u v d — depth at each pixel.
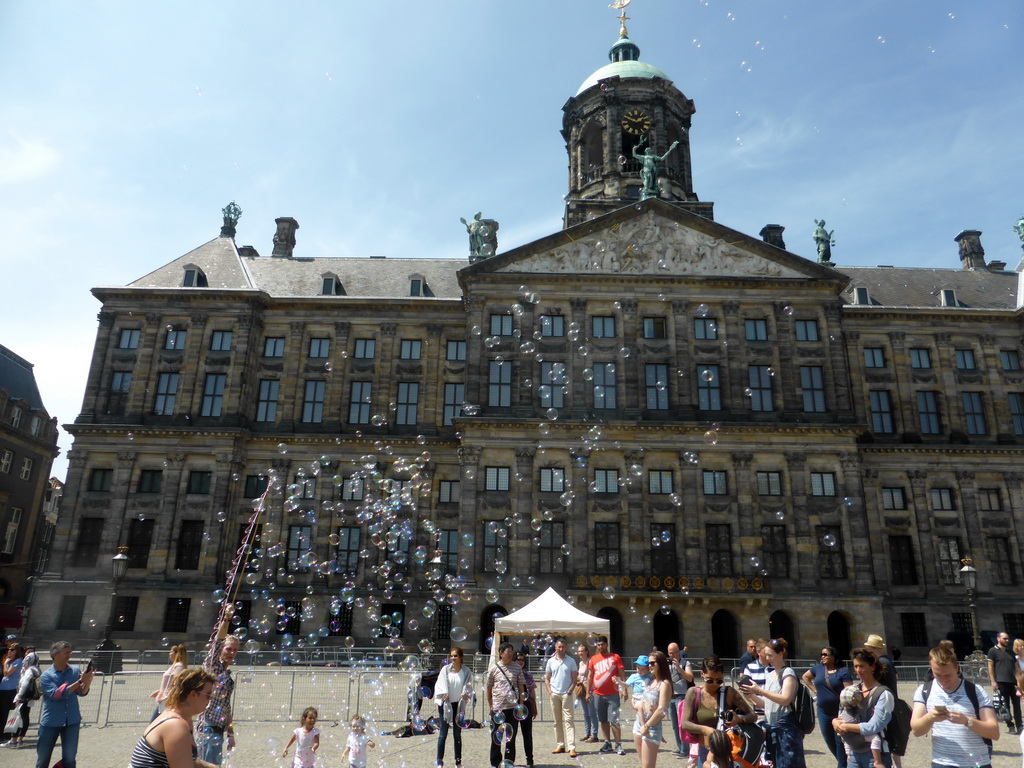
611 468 39.09
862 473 43.38
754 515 38.34
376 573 41.47
